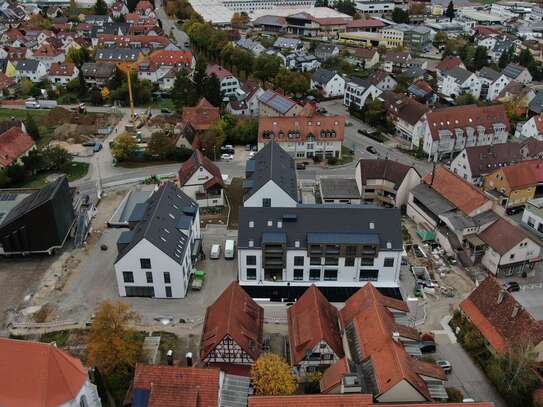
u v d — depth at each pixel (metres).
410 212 109.56
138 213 92.88
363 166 113.38
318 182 125.06
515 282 90.06
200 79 172.62
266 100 165.00
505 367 66.94
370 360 61.75
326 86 190.12
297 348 67.38
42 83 199.12
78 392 54.41
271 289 85.69
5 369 52.66
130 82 171.50
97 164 136.00
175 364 70.94
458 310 79.44
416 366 61.78
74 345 74.31
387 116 160.12
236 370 67.31
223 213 111.31
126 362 66.81
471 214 96.56
